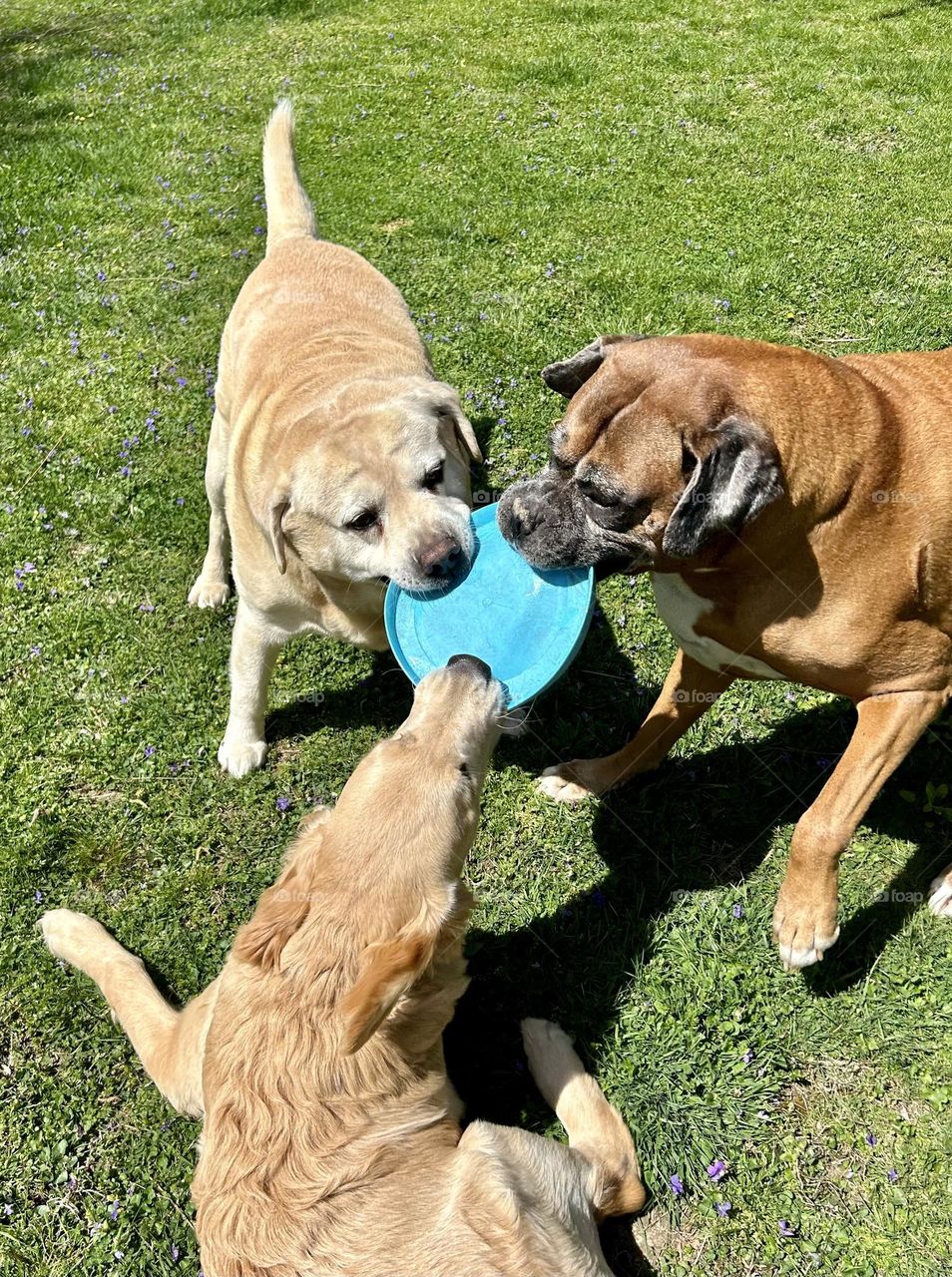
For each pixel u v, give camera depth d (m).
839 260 1.80
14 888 1.09
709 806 1.12
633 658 1.26
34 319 1.83
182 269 1.95
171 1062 0.91
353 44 3.09
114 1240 0.88
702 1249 0.86
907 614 0.88
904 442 0.87
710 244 1.87
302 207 1.49
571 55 2.83
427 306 1.76
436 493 1.09
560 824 1.12
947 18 3.00
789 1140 0.90
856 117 2.38
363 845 0.82
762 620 0.91
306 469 1.02
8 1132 0.95
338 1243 0.71
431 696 0.91
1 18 3.79
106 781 1.18
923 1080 0.92
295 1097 0.76
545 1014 0.99
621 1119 0.90
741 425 0.83
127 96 2.85
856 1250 0.85
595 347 0.97
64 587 1.37
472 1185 0.75
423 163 2.27
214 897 1.09
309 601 1.10
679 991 0.99
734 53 2.80
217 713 1.24
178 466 1.51
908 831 1.08
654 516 0.88
